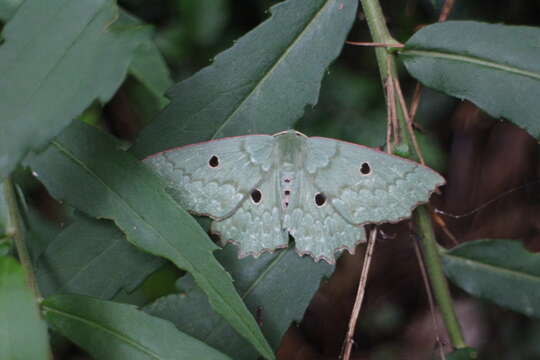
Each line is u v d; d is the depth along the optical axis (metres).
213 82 0.23
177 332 0.22
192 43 0.27
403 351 0.31
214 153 0.24
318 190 0.24
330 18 0.24
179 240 0.22
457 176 0.30
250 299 0.24
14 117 0.21
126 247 0.23
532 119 0.23
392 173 0.24
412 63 0.24
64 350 0.27
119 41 0.21
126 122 0.27
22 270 0.21
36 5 0.21
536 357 0.30
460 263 0.24
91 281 0.23
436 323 0.24
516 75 0.23
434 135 0.30
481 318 0.31
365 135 0.28
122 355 0.22
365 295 0.31
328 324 0.31
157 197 0.22
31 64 0.21
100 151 0.22
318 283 0.24
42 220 0.26
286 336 0.31
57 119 0.21
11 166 0.21
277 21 0.24
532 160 0.30
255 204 0.24
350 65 0.29
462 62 0.23
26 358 0.21
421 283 0.31
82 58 0.21
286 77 0.23
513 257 0.24
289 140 0.24
